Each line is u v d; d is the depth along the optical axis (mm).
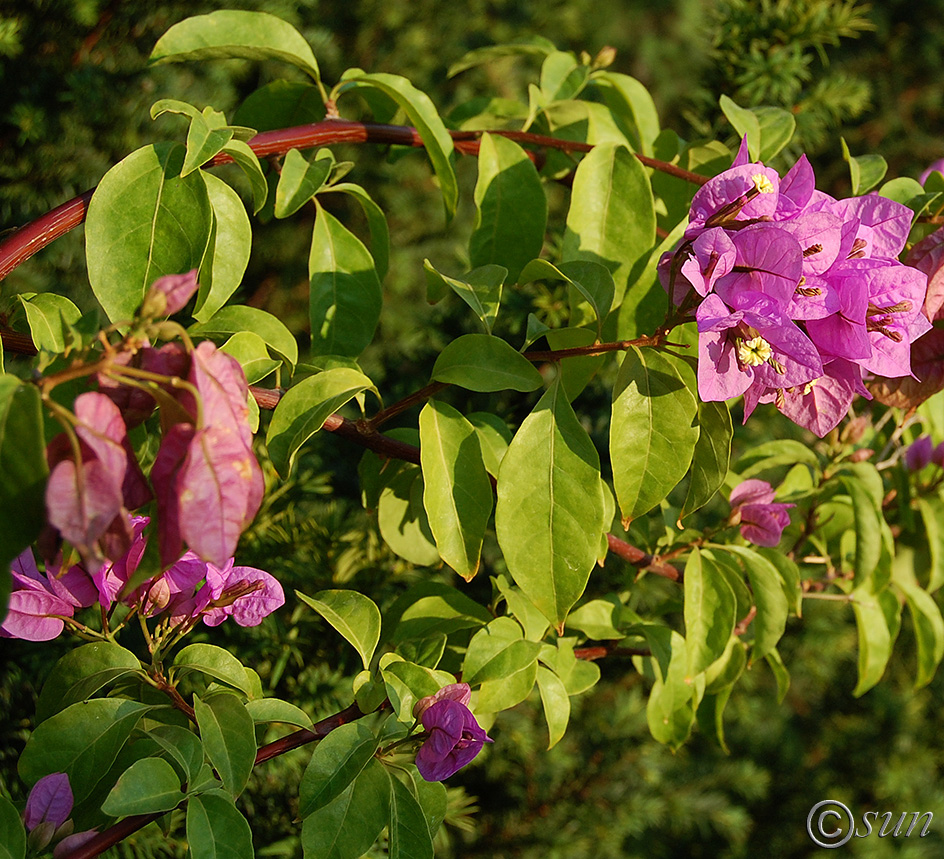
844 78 784
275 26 565
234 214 527
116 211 485
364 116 1254
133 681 503
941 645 674
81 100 919
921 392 543
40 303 483
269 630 648
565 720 542
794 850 1072
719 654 573
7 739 637
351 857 461
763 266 475
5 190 904
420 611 573
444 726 474
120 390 401
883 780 1082
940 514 674
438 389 519
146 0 945
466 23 1473
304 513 736
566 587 493
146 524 469
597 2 1762
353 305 580
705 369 469
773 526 593
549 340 553
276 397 535
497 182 589
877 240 507
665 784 976
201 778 453
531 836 823
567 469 495
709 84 766
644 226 552
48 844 453
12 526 386
